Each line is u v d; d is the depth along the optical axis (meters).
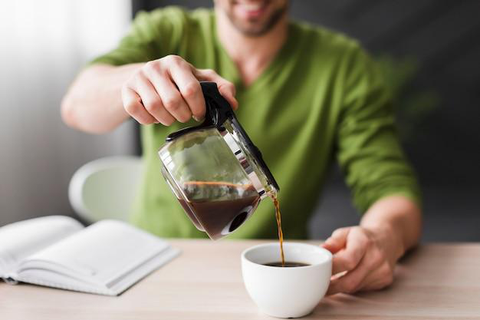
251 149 0.73
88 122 1.19
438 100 4.32
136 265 0.99
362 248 0.88
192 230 1.42
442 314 0.81
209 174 0.73
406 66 4.08
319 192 1.50
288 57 1.46
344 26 4.35
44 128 2.47
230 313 0.82
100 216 1.61
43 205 2.47
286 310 0.78
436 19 4.27
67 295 0.89
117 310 0.83
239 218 0.75
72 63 2.68
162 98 0.73
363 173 1.34
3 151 2.16
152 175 1.46
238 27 1.39
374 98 1.45
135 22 1.52
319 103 1.44
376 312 0.82
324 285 0.79
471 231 3.44
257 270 0.77
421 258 1.08
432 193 4.24
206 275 0.98
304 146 1.43
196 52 1.49
